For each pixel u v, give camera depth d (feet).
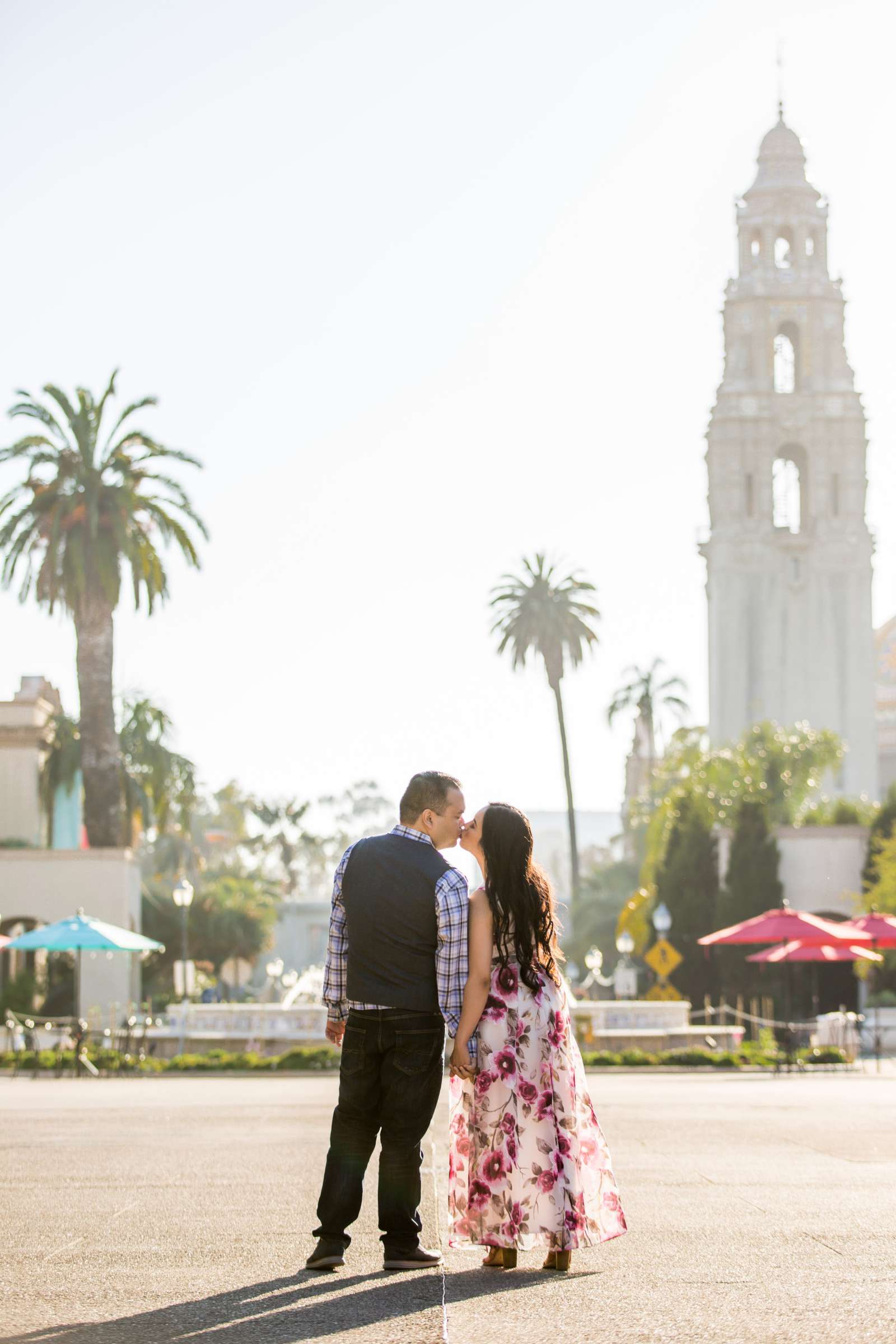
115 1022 145.38
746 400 321.93
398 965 21.65
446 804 22.24
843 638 316.60
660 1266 21.76
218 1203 28.91
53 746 187.83
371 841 22.30
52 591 158.92
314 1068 102.01
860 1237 24.32
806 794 212.84
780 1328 17.34
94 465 161.27
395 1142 21.61
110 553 157.79
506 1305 18.84
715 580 319.47
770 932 106.01
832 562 317.83
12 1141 42.65
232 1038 116.67
